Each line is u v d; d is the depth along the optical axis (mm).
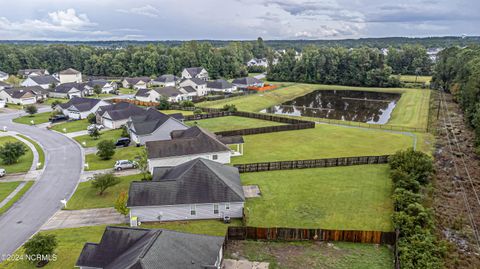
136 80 145500
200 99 110750
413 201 35906
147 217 35781
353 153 58312
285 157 56438
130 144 65125
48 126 80188
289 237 32531
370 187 44000
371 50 164125
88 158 57469
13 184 46625
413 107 101938
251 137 68500
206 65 180625
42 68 192125
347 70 165750
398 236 31078
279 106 113625
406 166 44281
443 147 62812
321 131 73000
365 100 125438
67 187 45594
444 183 46812
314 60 170000
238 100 113625
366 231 31734
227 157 52812
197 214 36469
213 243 27641
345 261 29453
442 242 31062
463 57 118812
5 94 111812
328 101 123625
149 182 36812
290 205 39375
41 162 55656
